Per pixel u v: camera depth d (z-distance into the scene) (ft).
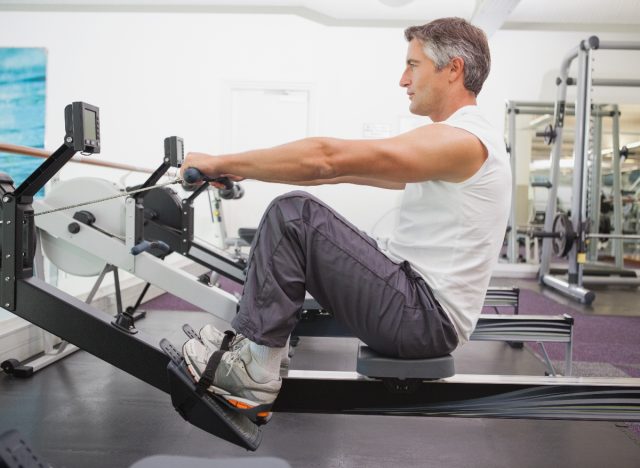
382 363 3.62
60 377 6.90
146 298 12.16
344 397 3.95
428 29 3.76
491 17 15.14
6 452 3.07
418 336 3.49
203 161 3.51
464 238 3.53
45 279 9.00
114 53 19.08
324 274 3.43
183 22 19.01
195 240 10.11
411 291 3.50
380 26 18.90
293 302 3.42
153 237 9.04
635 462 4.99
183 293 7.32
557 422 5.89
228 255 9.91
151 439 5.14
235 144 20.01
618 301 14.21
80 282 10.05
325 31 18.94
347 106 19.15
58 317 4.09
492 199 3.48
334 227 3.43
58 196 7.61
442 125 3.40
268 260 3.35
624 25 18.63
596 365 8.19
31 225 4.17
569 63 15.16
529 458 5.02
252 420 3.65
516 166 19.39
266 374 3.53
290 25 18.94
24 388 6.48
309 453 4.98
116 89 19.22
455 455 5.04
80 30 19.01
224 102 19.24
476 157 3.34
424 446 5.21
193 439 5.16
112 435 5.21
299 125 19.88
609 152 18.04
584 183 14.05
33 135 19.31
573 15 17.98
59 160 3.82
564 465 4.90
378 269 3.44
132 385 6.64
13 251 4.07
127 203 7.27
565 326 6.75
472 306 3.65
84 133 3.64
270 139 19.94
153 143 19.36
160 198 9.03
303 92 19.58
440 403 3.95
